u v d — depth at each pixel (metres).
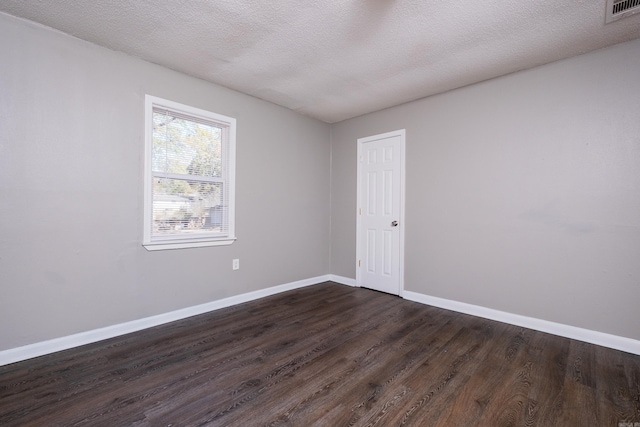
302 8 1.97
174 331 2.60
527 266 2.74
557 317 2.58
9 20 2.04
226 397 1.68
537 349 2.29
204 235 3.12
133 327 2.60
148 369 1.97
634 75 2.27
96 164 2.41
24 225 2.12
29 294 2.13
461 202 3.16
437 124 3.36
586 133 2.46
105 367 2.00
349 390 1.75
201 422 1.48
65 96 2.27
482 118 3.02
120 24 2.15
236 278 3.36
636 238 2.26
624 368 2.02
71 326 2.30
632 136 2.28
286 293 3.82
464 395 1.71
